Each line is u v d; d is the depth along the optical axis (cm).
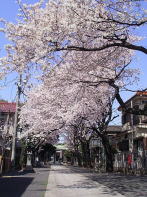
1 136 4072
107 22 1330
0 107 5425
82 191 1642
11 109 5428
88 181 2350
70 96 2386
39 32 1351
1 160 3006
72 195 1462
